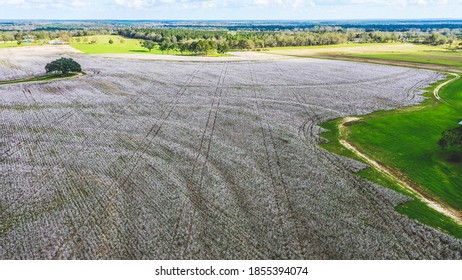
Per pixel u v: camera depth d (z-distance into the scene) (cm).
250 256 2473
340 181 3550
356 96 7169
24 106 5988
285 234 2711
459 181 3578
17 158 3959
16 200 3117
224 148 4325
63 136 4644
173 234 2683
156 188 3338
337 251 2545
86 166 3781
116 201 3106
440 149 4312
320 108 6216
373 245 2616
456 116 5844
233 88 7750
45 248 2514
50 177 3531
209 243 2595
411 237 2723
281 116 5694
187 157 4044
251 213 2966
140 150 4225
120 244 2566
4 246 2530
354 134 4944
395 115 5825
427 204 3195
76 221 2823
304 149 4350
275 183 3478
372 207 3105
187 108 6053
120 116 5541
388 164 3994
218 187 3372
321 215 2961
